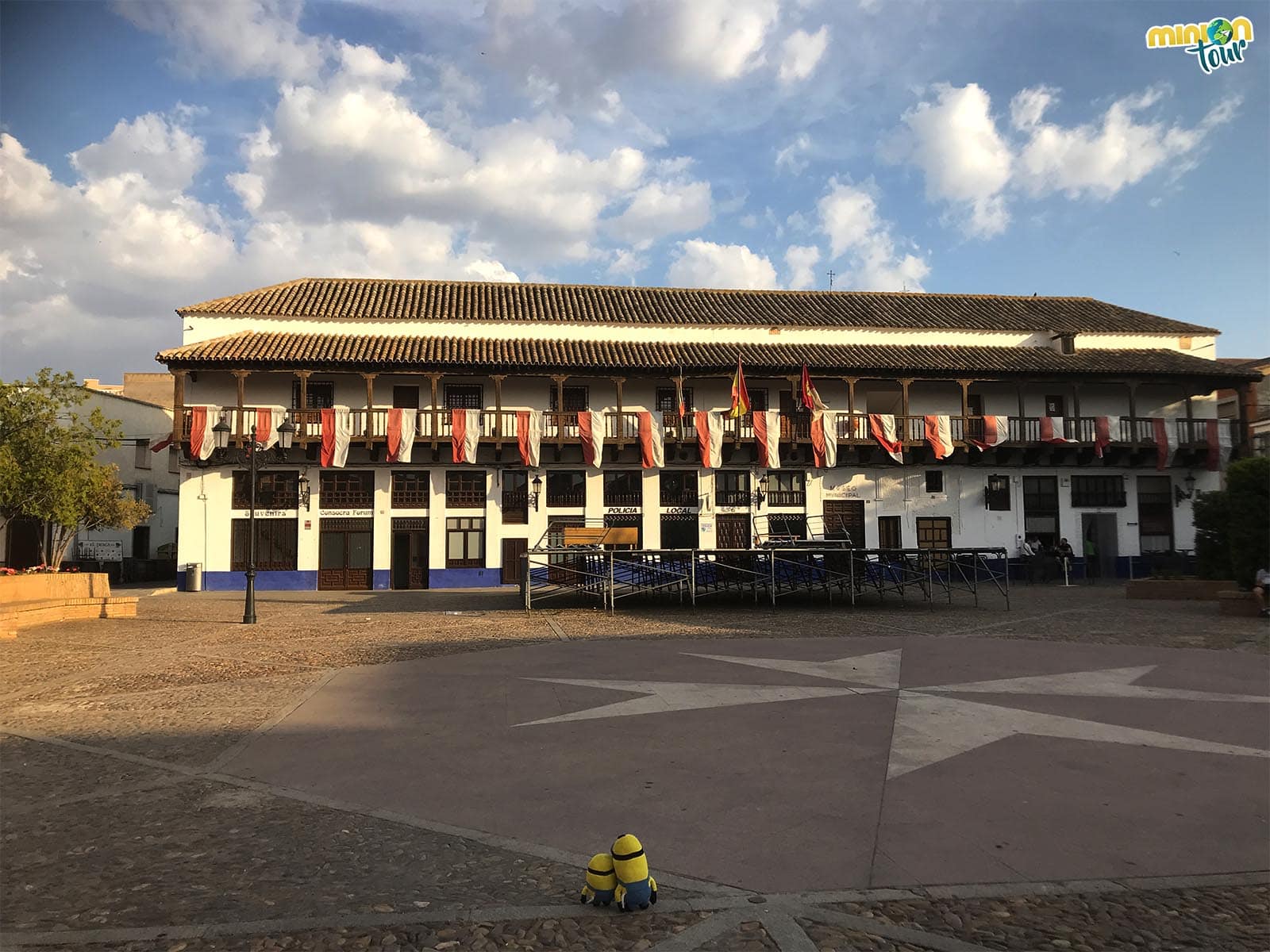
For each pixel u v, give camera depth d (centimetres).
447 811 600
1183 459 3341
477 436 2941
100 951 394
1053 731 819
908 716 882
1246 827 562
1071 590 2761
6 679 1141
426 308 3212
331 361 2839
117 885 471
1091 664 1212
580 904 448
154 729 848
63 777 686
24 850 525
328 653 1371
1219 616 1881
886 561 2472
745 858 510
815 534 3212
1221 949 402
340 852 521
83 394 3164
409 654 1356
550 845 535
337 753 754
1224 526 2294
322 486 3005
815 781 662
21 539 3216
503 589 2984
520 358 2988
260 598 2612
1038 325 3541
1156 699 966
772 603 2188
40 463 2038
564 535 2441
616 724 853
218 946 399
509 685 1072
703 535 3147
